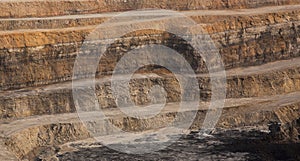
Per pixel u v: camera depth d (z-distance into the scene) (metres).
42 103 55.22
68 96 56.44
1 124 51.69
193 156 49.22
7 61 57.16
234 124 56.28
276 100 60.47
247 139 52.94
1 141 47.84
